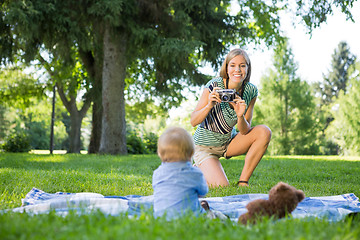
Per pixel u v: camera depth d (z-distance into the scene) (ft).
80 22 39.42
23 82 67.67
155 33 37.55
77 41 39.22
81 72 59.88
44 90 68.80
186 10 40.24
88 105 65.82
